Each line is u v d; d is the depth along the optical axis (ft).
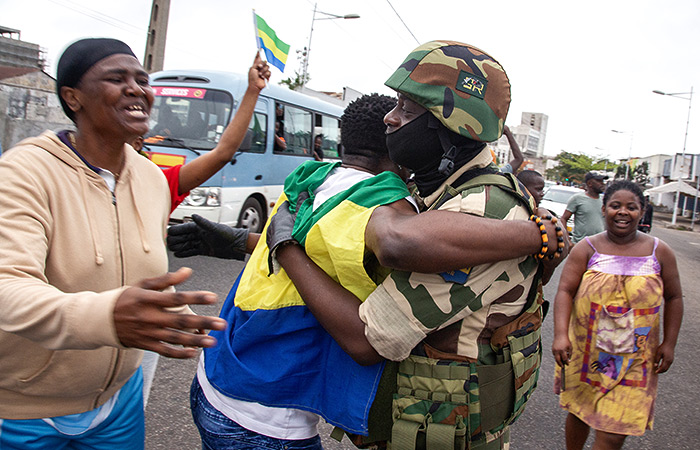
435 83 4.26
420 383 4.35
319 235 4.36
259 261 5.08
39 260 3.80
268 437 4.84
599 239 8.88
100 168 4.69
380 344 4.14
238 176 24.79
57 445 4.82
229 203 24.16
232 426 4.93
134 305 3.02
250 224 26.16
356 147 5.27
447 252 3.84
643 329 8.26
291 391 4.76
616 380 8.33
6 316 3.30
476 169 4.60
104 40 4.64
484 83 4.33
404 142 4.59
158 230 5.19
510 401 4.62
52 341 3.26
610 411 8.30
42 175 4.14
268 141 26.94
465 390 4.30
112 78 4.52
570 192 45.75
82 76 4.49
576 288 8.90
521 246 4.09
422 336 4.13
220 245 6.34
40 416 4.55
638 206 8.47
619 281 8.41
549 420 11.75
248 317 4.93
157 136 24.26
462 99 4.25
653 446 10.99
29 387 4.38
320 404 4.78
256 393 4.75
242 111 7.00
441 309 4.09
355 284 4.34
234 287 5.52
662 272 8.48
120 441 5.26
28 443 4.59
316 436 5.15
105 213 4.62
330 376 4.74
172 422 9.75
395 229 3.91
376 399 4.52
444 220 3.92
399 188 4.51
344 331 4.28
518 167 14.37
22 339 4.17
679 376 15.23
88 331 3.07
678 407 13.03
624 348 8.26
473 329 4.34
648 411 8.27
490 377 4.43
